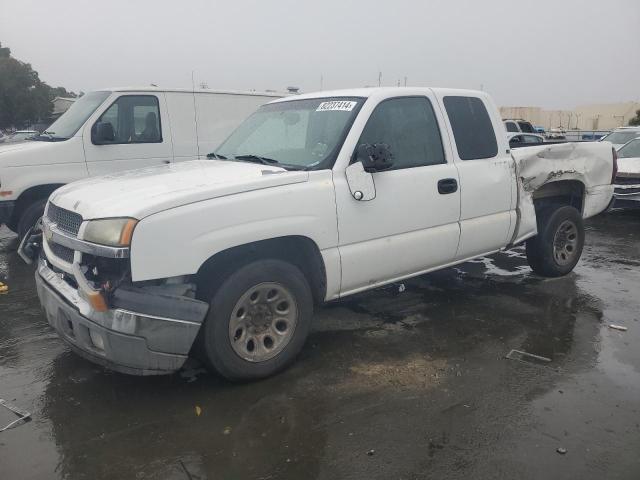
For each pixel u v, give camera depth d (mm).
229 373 3504
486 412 3273
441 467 2775
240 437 3043
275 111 4824
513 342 4312
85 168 7195
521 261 6828
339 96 4410
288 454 2891
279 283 3639
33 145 6934
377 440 3004
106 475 2740
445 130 4602
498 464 2791
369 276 4125
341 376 3738
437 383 3635
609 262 6938
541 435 3033
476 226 4785
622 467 2758
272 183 3562
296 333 3773
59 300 3461
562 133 34656
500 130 5078
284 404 3383
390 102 4293
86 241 3189
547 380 3678
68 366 3955
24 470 2779
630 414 3246
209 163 4340
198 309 3268
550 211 5762
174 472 2756
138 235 3059
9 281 6105
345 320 4777
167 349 3215
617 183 9977
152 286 3227
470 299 5332
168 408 3355
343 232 3885
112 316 3121
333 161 3906
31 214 6762
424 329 4570
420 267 4504
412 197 4258
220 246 3305
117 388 3617
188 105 8133
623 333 4508
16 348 4277
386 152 3873
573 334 4477
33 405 3410
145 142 7707
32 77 45531
